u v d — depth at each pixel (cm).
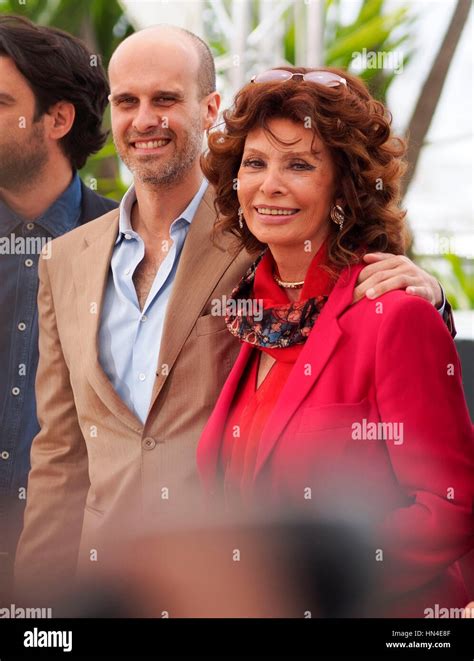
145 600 246
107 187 1050
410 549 256
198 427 337
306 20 841
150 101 348
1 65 408
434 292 285
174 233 355
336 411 272
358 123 287
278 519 259
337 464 269
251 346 307
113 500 339
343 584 247
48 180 421
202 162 316
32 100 411
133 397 348
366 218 294
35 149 414
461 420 269
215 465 301
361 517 262
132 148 354
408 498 270
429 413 265
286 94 285
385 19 1019
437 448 263
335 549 251
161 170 349
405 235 304
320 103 284
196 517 253
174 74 348
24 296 410
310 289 294
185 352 341
